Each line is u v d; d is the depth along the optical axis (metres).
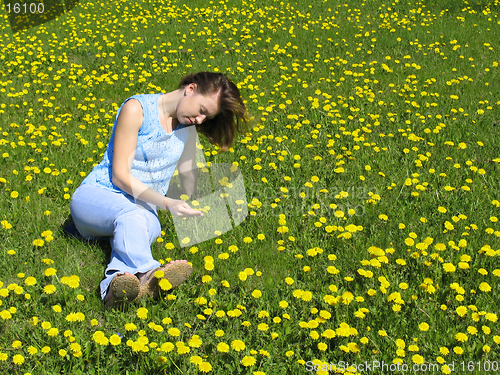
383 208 3.26
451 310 2.36
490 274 2.57
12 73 6.10
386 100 5.26
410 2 10.33
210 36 8.05
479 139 4.27
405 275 2.64
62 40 7.79
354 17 9.42
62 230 2.93
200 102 2.49
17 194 3.17
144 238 2.37
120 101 5.32
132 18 9.19
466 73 6.10
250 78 5.93
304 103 5.23
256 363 2.07
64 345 2.09
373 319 2.31
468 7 9.76
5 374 1.92
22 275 2.34
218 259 2.72
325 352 2.13
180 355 2.07
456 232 2.99
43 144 4.05
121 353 2.09
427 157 3.87
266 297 2.45
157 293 2.36
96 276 2.56
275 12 9.70
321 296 2.44
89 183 2.65
